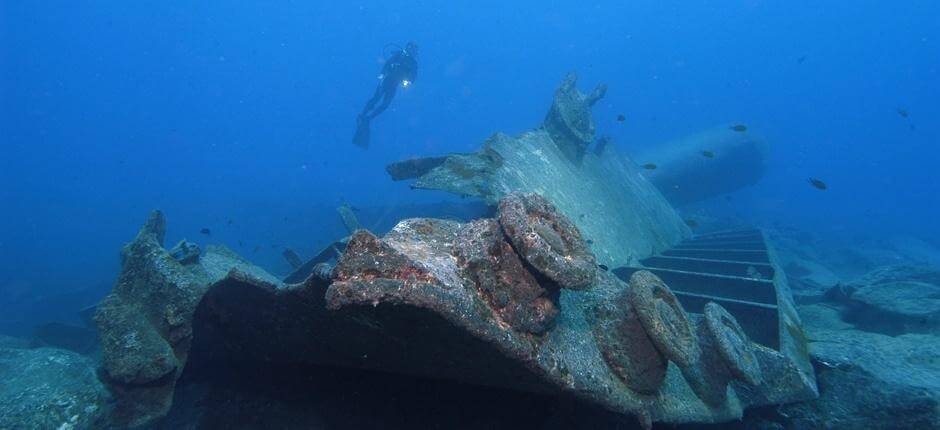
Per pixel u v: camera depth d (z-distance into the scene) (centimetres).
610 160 1113
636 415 327
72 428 379
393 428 382
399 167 688
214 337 389
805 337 540
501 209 275
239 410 419
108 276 1858
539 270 254
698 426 449
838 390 475
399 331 254
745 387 450
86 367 460
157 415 394
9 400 387
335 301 216
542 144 757
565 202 678
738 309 541
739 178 1942
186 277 423
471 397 377
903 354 517
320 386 400
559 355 287
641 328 345
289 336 337
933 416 415
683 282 676
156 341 394
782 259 1542
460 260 264
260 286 286
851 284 938
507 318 259
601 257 687
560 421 386
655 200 1218
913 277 967
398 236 276
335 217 1712
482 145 614
